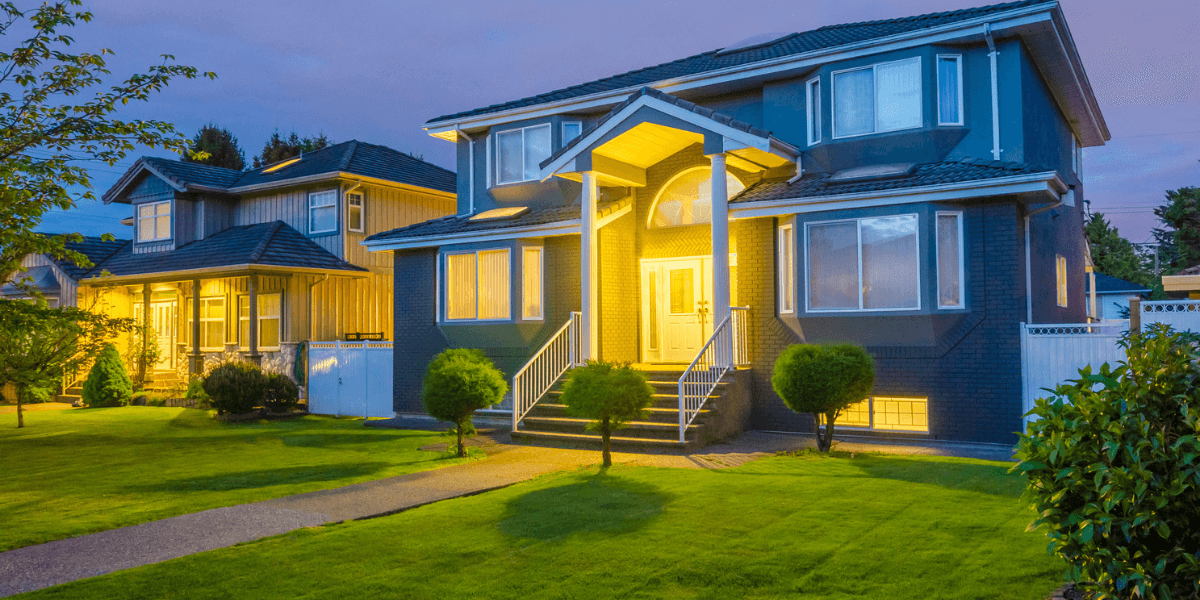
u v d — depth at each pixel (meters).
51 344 19.30
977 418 13.20
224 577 6.68
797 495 9.17
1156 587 4.32
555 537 7.67
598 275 16.61
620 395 11.33
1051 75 15.64
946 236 13.39
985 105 14.34
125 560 7.27
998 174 12.58
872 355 14.09
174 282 26.38
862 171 14.66
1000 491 9.14
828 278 14.09
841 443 13.66
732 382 14.30
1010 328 12.96
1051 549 4.89
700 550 7.12
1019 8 13.71
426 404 12.74
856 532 7.54
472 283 17.95
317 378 21.23
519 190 18.83
